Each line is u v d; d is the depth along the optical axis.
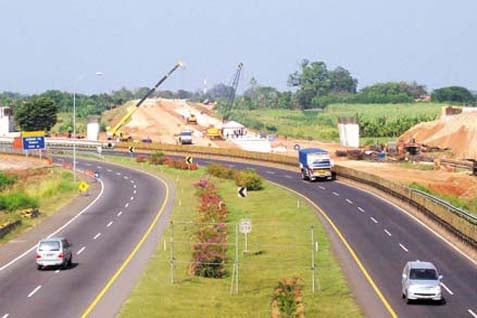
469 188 145.50
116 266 81.25
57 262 79.38
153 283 73.06
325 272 77.38
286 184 151.75
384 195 130.62
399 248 88.69
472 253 85.50
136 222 112.25
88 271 78.69
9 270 79.88
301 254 86.88
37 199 135.12
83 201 136.50
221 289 72.38
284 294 64.50
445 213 97.56
